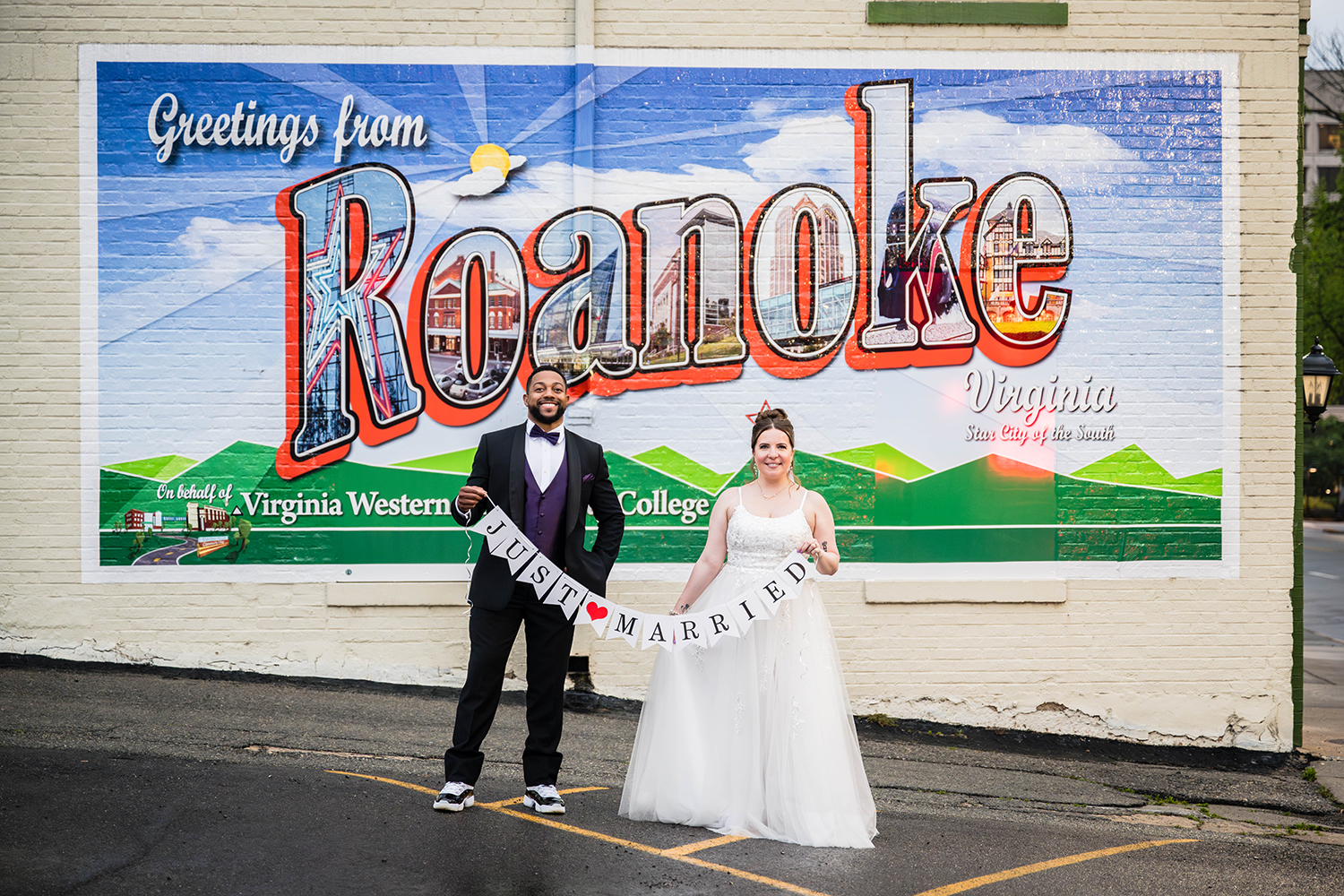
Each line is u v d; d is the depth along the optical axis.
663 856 4.71
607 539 5.36
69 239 7.62
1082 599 7.90
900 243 7.88
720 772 5.18
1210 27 7.94
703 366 7.83
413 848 4.62
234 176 7.69
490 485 5.18
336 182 7.73
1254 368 7.96
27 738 6.07
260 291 7.70
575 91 7.76
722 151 7.84
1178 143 7.96
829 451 7.85
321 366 7.70
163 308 7.65
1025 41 7.93
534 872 4.40
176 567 7.64
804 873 4.61
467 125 7.77
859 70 7.87
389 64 7.75
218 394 7.67
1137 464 7.93
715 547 5.48
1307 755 7.94
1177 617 7.92
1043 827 5.76
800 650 5.25
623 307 7.81
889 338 7.88
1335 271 41.38
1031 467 7.91
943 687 7.85
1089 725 7.87
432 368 7.76
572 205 7.80
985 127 7.91
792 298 7.86
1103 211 7.95
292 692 7.45
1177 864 5.14
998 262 7.93
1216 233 7.96
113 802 5.04
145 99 7.66
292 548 7.68
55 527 7.61
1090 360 7.93
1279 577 7.94
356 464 7.71
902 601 7.81
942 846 5.19
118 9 7.64
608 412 7.80
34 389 7.60
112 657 7.62
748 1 7.84
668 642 5.21
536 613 5.18
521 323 7.79
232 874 4.25
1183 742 7.89
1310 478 48.53
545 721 5.24
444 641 7.72
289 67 7.70
